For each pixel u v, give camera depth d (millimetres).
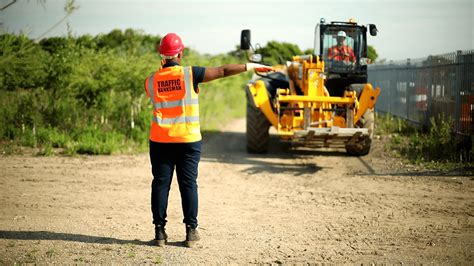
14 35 12625
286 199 9109
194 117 5945
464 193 9211
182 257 5719
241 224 7391
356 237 6656
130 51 19219
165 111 5926
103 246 6047
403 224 7281
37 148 13781
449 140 13406
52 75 15539
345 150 15406
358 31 14469
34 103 16016
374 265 5520
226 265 5520
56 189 9406
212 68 5926
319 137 12297
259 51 12695
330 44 14500
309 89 13039
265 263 5605
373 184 10211
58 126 15570
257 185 10367
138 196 9062
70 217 7488
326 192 9617
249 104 14500
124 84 16266
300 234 6852
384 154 13938
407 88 21188
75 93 16203
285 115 13469
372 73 29891
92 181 10180
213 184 10414
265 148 14594
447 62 16266
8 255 5613
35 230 6680
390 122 20703
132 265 5402
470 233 6758
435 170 11312
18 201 8391
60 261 5465
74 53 16359
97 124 15898
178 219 7629
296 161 13391
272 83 15094
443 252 5945
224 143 16938
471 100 13938
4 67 13289
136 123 16281
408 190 9555
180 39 6098
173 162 6059
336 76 14547
